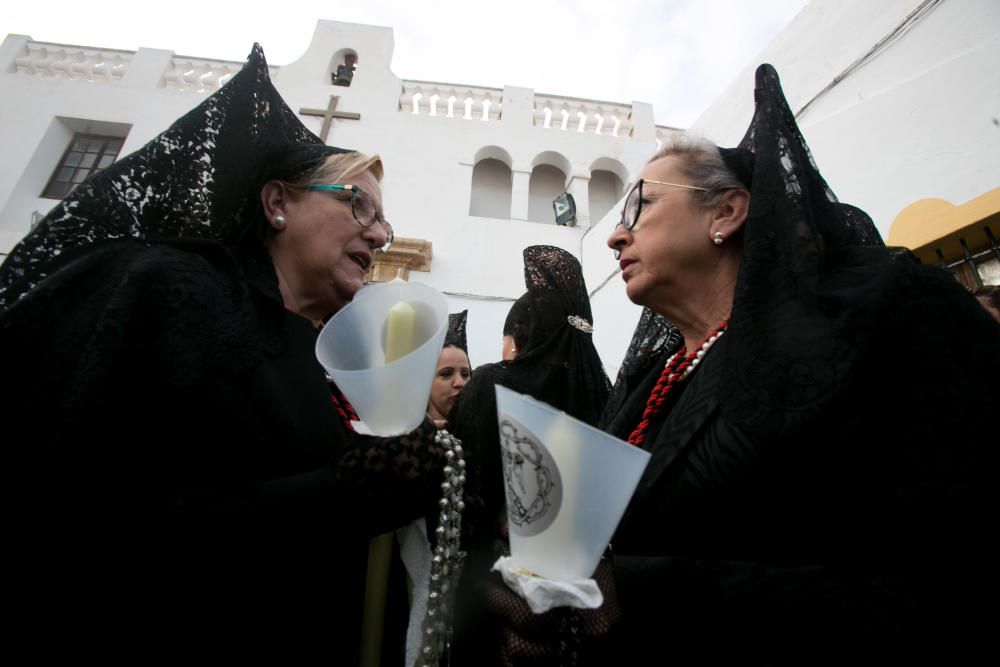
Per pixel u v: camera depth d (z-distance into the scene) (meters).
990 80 2.19
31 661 0.61
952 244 2.29
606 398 1.97
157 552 0.67
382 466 0.72
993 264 2.17
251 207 1.12
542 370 1.85
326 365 0.75
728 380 0.85
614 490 0.57
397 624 0.97
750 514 0.77
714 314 1.16
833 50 2.99
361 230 1.14
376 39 7.61
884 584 0.64
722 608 0.69
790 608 0.65
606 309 5.54
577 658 0.67
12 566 0.61
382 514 0.73
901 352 0.73
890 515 0.66
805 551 0.73
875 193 2.61
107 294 0.79
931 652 0.59
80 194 0.93
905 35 2.59
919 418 0.68
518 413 0.60
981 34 2.25
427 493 0.77
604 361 5.28
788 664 0.65
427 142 6.90
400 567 1.02
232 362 0.82
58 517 0.63
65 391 0.67
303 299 1.15
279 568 0.76
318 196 1.13
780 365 0.78
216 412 0.77
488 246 6.39
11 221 5.85
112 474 0.69
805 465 0.73
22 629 0.61
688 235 1.14
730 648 0.69
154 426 0.75
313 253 1.11
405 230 6.39
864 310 0.75
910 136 2.49
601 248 5.88
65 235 0.90
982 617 0.58
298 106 6.91
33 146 6.25
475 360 5.77
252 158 1.16
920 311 0.75
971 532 0.60
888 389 0.72
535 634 0.68
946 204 2.26
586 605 0.54
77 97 6.62
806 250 0.87
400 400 0.75
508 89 7.44
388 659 0.94
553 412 0.59
